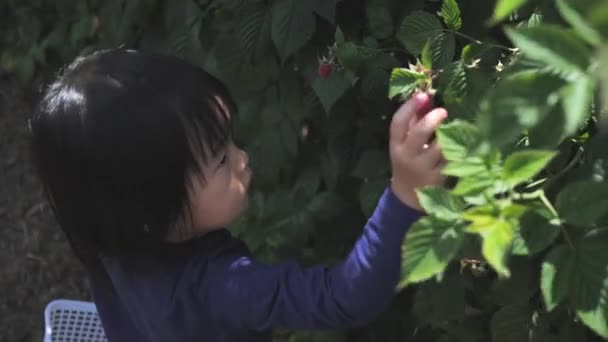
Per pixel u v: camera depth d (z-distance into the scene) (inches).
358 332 80.2
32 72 131.5
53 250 135.7
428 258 39.9
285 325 52.0
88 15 118.2
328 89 67.9
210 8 89.1
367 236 47.9
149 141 52.1
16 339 132.5
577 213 43.3
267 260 83.0
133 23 99.7
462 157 39.6
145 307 56.1
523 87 29.7
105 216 54.2
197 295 54.5
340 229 81.2
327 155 81.1
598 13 28.1
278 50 73.9
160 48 95.0
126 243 54.9
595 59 30.0
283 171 84.7
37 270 135.4
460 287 66.4
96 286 61.9
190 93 53.5
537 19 56.7
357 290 48.1
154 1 94.7
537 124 33.1
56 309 82.0
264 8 78.8
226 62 83.0
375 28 70.2
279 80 81.7
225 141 55.1
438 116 44.8
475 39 65.2
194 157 53.3
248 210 83.9
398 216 46.6
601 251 43.6
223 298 53.4
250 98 84.3
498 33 65.8
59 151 53.7
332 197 80.4
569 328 60.8
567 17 29.7
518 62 34.4
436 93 59.0
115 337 62.1
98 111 52.6
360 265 47.8
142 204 53.1
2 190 140.9
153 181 52.5
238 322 53.4
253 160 84.8
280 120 83.1
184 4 91.3
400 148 45.8
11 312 134.1
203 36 89.7
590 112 49.7
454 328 70.7
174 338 55.6
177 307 54.8
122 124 52.2
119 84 53.3
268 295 51.5
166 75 54.0
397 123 45.8
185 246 56.3
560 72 30.0
